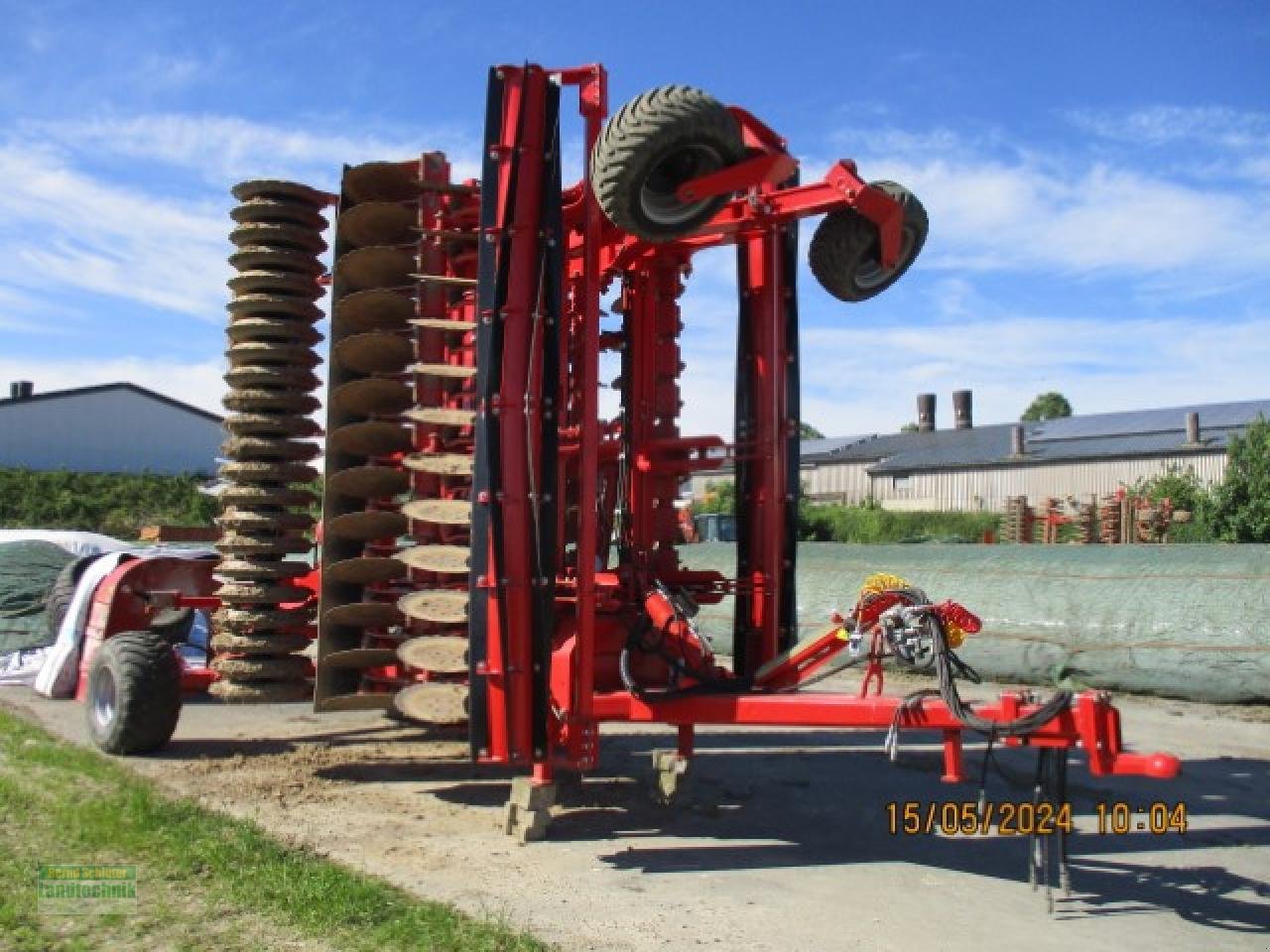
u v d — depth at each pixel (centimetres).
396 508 671
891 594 507
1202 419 3938
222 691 675
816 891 478
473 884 476
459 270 668
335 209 655
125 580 859
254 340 700
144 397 4509
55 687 910
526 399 516
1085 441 4038
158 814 550
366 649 636
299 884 453
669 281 662
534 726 516
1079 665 1082
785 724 505
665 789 622
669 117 479
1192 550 1120
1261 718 949
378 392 645
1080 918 449
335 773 682
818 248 625
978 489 4097
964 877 502
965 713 462
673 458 644
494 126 522
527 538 515
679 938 416
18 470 3628
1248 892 485
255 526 680
